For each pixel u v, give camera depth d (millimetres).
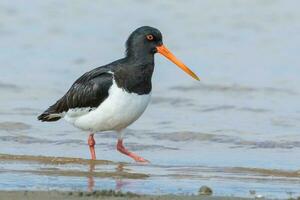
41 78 22391
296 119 18312
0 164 13594
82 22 29375
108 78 14039
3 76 22344
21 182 11867
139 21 29422
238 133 17047
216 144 16188
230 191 11508
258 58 24703
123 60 14422
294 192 11469
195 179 12516
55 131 17109
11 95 20531
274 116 18625
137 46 14375
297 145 15977
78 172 12938
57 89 21297
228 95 20844
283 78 22328
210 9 30641
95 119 14250
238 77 22406
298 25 28438
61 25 28812
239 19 29375
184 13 30234
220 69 23406
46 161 14055
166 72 23125
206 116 18734
